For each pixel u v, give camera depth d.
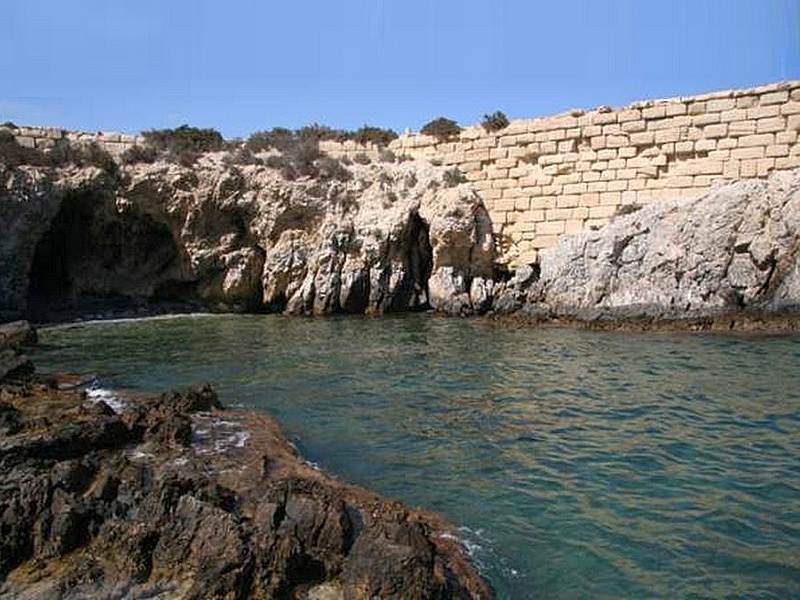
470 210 30.14
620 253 26.33
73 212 29.36
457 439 12.28
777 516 8.93
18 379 14.60
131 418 11.52
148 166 29.70
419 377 17.11
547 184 29.95
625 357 19.12
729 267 24.11
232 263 30.30
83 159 28.88
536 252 30.31
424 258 31.83
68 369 17.58
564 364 18.45
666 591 7.32
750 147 25.55
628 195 28.03
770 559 7.86
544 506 9.41
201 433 11.52
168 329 25.02
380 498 9.34
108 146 30.58
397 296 30.22
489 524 8.91
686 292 24.58
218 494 8.39
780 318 22.36
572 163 29.30
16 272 26.44
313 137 35.34
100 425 10.50
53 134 29.22
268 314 30.08
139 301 30.61
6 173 26.23
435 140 33.31
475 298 29.30
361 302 29.92
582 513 9.18
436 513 9.21
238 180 30.20
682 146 26.83
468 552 8.12
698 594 7.23
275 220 30.25
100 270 30.55
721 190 24.92
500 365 18.47
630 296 25.67
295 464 10.33
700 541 8.33
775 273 23.39
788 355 18.56
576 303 26.81
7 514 7.70
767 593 7.20
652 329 23.34
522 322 26.17
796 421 12.91
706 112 26.38
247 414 13.00
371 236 29.92
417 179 31.62
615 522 8.89
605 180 28.56
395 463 11.10
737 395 14.83
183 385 15.95
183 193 29.58
